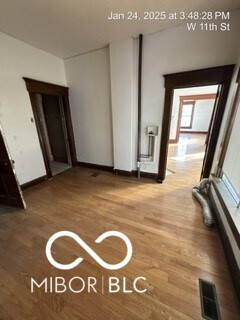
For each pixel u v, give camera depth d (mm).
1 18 2205
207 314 1214
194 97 7180
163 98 2986
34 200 2850
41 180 3543
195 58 2562
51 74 3529
